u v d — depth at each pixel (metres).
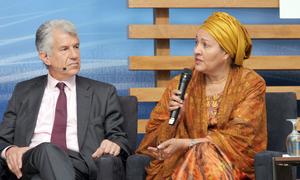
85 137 4.10
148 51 5.55
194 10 5.54
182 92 3.66
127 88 5.56
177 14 5.52
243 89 3.89
